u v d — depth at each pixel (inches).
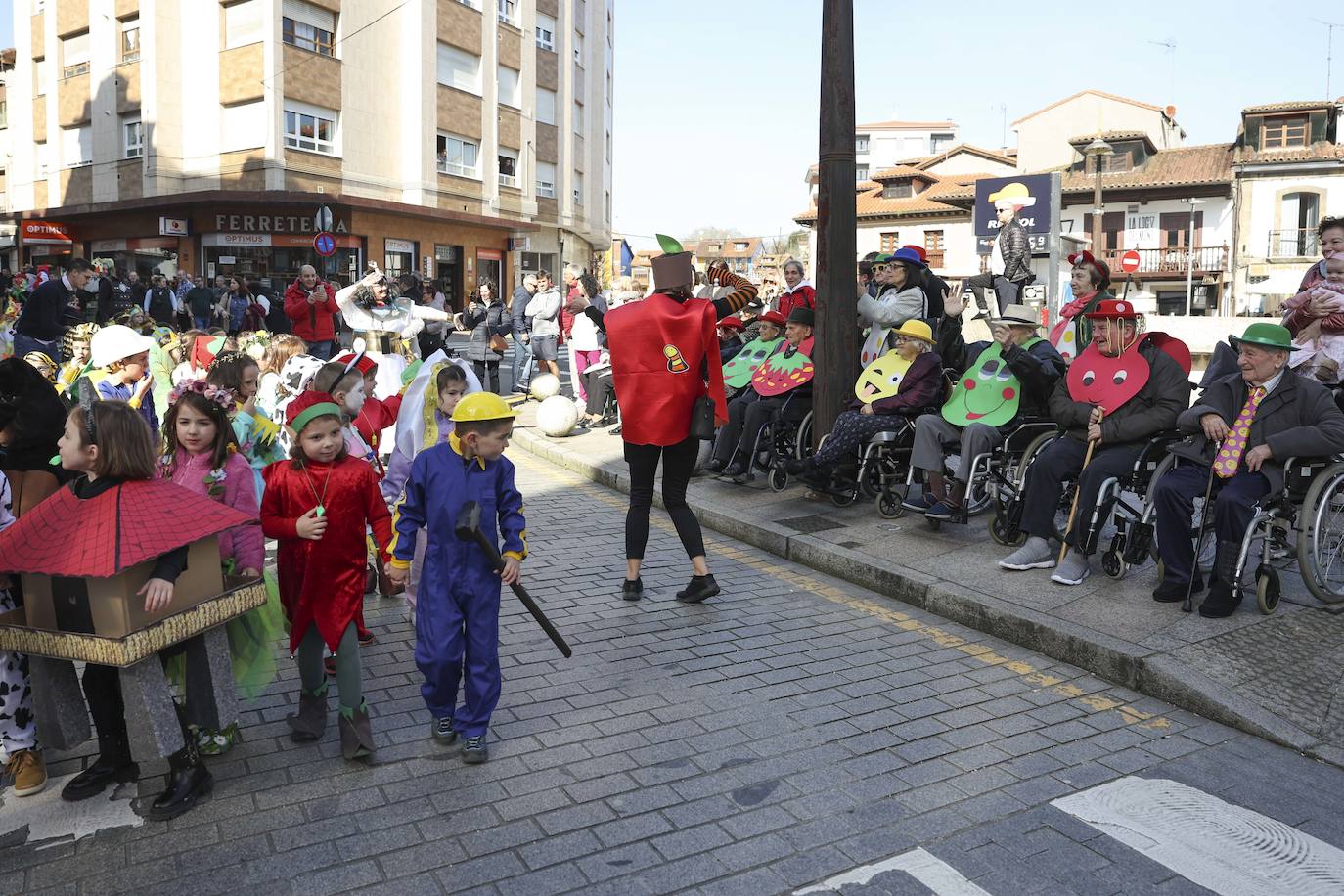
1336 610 214.1
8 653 142.4
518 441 490.0
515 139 1531.7
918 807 144.6
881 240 1995.6
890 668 199.9
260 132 1203.9
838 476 313.0
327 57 1242.0
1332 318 253.4
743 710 178.4
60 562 130.3
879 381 303.0
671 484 242.5
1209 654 191.6
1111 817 141.9
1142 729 172.9
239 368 212.7
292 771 154.5
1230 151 1711.4
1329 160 1561.3
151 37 1233.4
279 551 163.9
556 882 125.0
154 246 1304.1
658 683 190.9
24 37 1453.0
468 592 158.2
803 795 147.6
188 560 140.5
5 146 1647.4
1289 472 213.6
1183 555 219.3
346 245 1272.1
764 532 294.8
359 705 157.9
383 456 254.4
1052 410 249.1
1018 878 126.6
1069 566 235.0
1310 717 171.3
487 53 1449.3
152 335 454.0
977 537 279.1
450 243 1423.5
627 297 532.7
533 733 168.7
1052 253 607.2
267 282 1182.3
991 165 2066.9
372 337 310.7
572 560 279.7
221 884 124.0
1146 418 230.1
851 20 304.7
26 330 461.7
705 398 238.2
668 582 259.6
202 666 144.6
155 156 1251.2
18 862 128.6
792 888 124.3
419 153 1343.5
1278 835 137.7
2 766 151.9
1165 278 1669.5
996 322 271.3
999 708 180.7
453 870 127.6
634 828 138.3
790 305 394.0
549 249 1654.8
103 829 137.2
